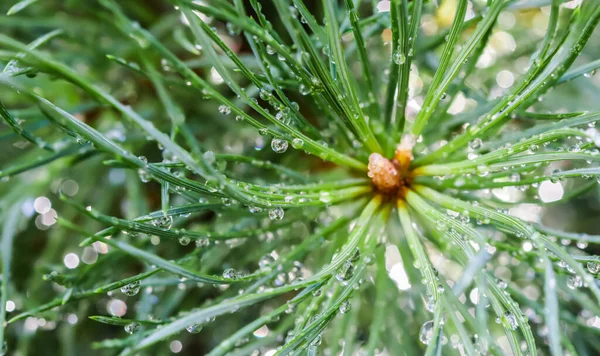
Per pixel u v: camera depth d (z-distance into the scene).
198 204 0.16
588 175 0.15
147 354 0.20
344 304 0.15
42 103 0.14
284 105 0.16
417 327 0.19
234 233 0.16
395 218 0.18
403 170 0.16
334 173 0.20
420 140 0.18
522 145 0.15
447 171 0.16
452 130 0.18
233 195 0.14
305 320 0.15
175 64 0.15
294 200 0.15
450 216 0.15
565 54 0.14
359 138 0.16
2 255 0.18
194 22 0.14
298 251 0.16
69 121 0.14
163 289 0.20
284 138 0.16
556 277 0.17
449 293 0.15
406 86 0.16
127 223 0.15
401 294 0.19
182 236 0.15
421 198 0.16
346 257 0.15
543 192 0.19
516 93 0.15
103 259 0.17
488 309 0.19
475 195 0.17
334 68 0.16
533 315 0.18
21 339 0.20
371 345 0.17
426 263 0.15
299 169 0.20
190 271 0.15
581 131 0.14
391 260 0.20
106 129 0.20
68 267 0.19
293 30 0.15
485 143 0.17
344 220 0.17
